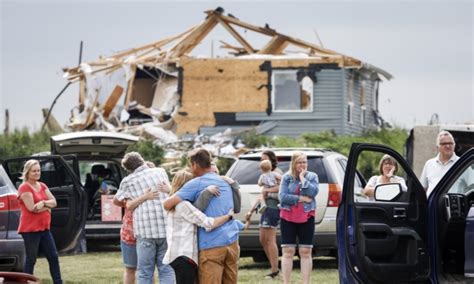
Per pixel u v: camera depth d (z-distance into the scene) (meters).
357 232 12.18
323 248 19.02
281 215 15.81
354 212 12.19
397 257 12.36
